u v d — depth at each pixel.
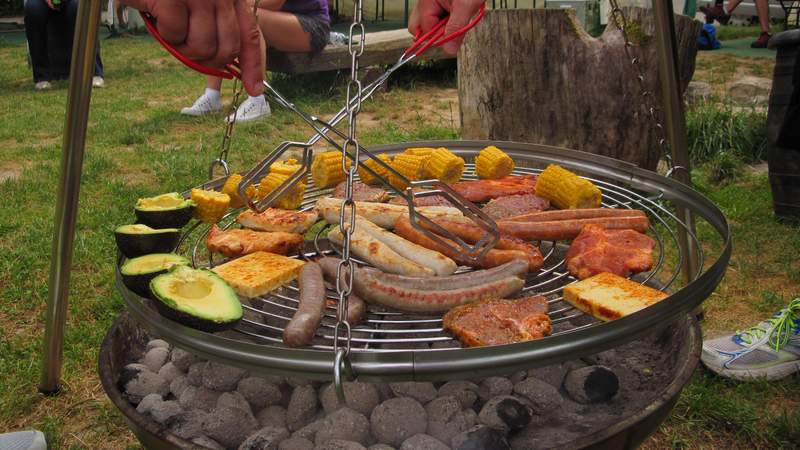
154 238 1.69
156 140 5.43
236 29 1.52
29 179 4.50
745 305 2.90
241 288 1.57
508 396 1.63
